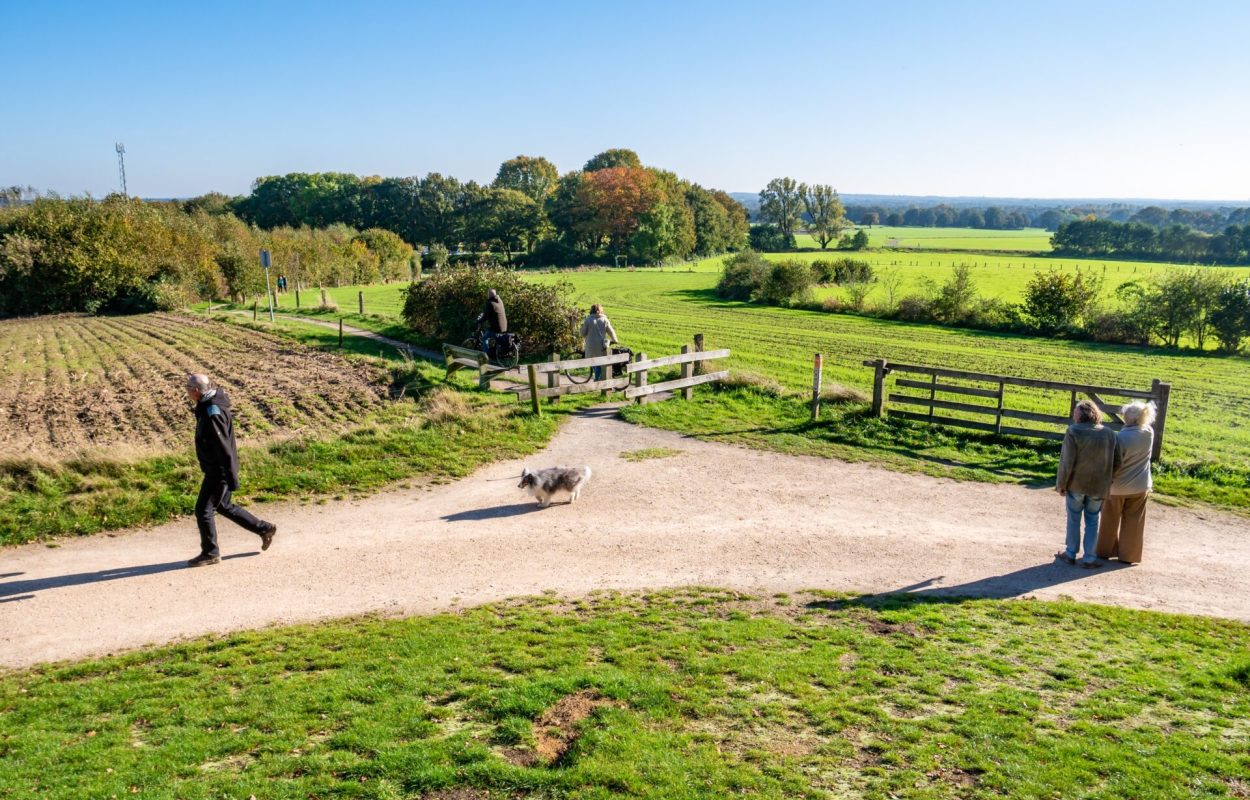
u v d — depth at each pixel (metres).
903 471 13.66
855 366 27.23
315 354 25.39
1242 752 5.52
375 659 6.86
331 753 5.27
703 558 9.75
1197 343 36.22
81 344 29.55
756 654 7.00
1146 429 9.36
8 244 43.19
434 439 14.48
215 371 22.55
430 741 5.39
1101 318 37.94
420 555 9.72
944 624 7.88
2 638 7.48
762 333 37.09
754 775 5.05
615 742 5.38
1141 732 5.77
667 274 82.62
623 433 15.92
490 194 109.56
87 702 6.15
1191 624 7.97
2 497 10.88
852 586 8.95
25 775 5.03
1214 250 103.69
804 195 152.00
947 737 5.62
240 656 7.00
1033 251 125.56
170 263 46.78
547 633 7.48
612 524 10.91
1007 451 14.78
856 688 6.40
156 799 4.71
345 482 12.45
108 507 10.83
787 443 15.30
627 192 103.62
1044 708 6.15
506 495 12.12
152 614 8.02
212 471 9.15
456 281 25.73
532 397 16.59
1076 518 9.57
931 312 44.19
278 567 9.30
